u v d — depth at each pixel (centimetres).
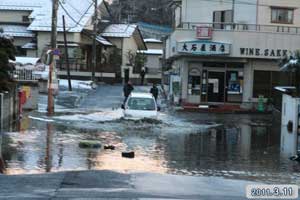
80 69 7300
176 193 1170
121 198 1076
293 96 3170
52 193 1115
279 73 4728
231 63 4825
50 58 3431
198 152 2136
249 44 4681
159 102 5131
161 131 2812
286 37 4700
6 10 8231
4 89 2795
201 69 4856
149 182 1294
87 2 8081
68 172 1399
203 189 1245
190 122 3378
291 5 4981
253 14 4962
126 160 1853
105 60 7669
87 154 1938
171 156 2000
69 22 7438
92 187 1197
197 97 4856
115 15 11000
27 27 7769
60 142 2211
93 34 6756
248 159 2008
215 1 5256
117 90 5894
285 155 2131
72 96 4794
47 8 7931
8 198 1055
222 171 1723
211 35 4672
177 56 4869
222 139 2605
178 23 6053
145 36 11194
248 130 3073
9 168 1600
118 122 3077
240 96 4841
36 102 3722
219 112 4375
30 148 2008
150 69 9262
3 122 2689
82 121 3083
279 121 3716
